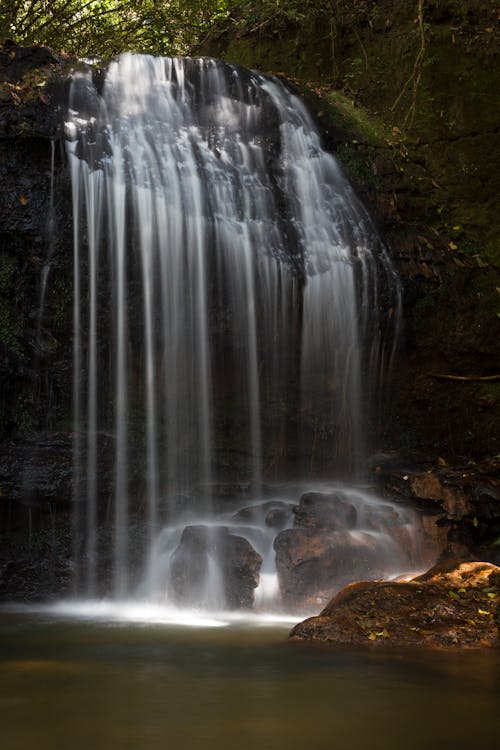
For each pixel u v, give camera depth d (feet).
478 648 19.93
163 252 30.55
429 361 35.53
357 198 35.81
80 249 29.68
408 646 20.15
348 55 42.42
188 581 27.07
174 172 31.53
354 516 28.43
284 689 15.85
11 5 47.42
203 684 16.24
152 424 30.40
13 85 30.48
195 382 30.99
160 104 33.24
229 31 46.65
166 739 12.85
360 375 34.04
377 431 34.65
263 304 31.91
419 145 39.58
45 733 13.15
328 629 21.08
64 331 29.81
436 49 40.01
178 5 51.16
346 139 37.27
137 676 16.89
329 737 12.99
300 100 37.60
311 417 33.06
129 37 52.90
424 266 35.35
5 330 29.37
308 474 33.19
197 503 30.78
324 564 26.66
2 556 29.09
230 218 32.01
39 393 29.66
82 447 29.60
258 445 32.14
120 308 30.01
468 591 23.18
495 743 12.75
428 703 14.93
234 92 35.40
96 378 29.96
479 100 39.24
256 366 31.94
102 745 12.55
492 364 35.91
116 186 30.22
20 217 29.27
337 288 33.17
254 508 30.09
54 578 29.17
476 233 37.93
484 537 30.30
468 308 35.65
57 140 29.76
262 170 33.96
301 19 43.42
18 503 29.07
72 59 32.55
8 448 29.09
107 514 29.84
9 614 26.45
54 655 19.10
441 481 30.63
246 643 20.62
